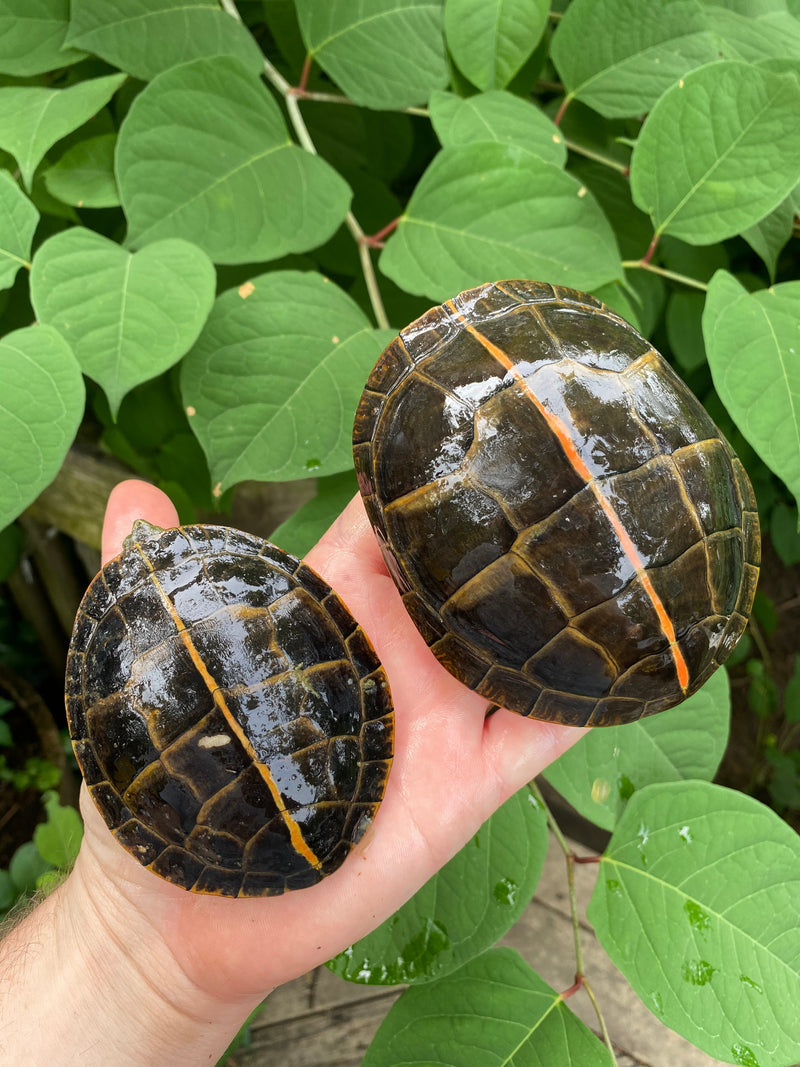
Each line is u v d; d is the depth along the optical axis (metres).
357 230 0.27
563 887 0.37
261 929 0.23
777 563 0.55
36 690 0.52
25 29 0.26
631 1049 0.33
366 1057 0.24
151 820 0.22
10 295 0.29
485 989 0.24
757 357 0.24
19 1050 0.24
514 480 0.21
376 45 0.27
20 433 0.21
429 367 0.23
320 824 0.22
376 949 0.24
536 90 0.33
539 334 0.22
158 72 0.26
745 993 0.23
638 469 0.21
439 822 0.24
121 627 0.23
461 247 0.26
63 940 0.25
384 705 0.24
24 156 0.23
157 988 0.24
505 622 0.22
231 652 0.22
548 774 0.26
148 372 0.22
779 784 0.47
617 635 0.21
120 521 0.26
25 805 0.46
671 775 0.27
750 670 0.49
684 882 0.24
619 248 0.31
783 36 0.30
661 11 0.27
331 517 0.26
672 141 0.25
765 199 0.25
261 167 0.25
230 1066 0.33
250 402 0.24
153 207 0.24
